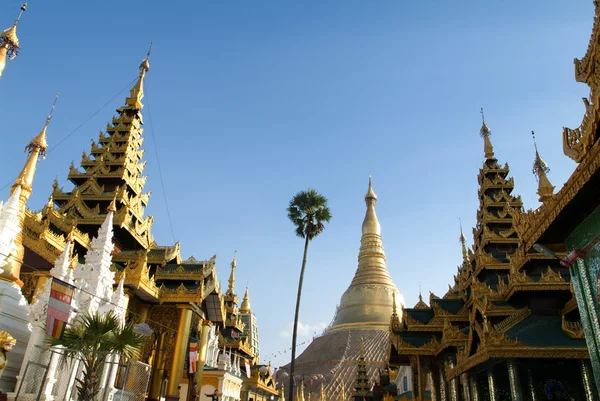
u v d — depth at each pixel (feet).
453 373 88.17
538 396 73.92
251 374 181.78
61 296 61.82
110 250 81.30
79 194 123.95
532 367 75.97
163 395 110.42
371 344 303.07
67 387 62.44
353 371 280.92
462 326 113.50
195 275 115.85
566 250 44.93
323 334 353.92
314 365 306.55
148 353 110.01
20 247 70.13
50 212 101.14
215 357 144.77
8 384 58.23
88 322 59.41
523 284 82.74
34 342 59.47
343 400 236.02
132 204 128.57
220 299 129.90
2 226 67.87
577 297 42.52
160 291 112.57
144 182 141.28
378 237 383.45
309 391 270.05
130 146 139.23
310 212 132.26
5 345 53.36
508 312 84.07
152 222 131.85
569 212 40.19
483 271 115.34
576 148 36.47
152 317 114.32
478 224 139.03
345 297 356.59
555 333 71.87
